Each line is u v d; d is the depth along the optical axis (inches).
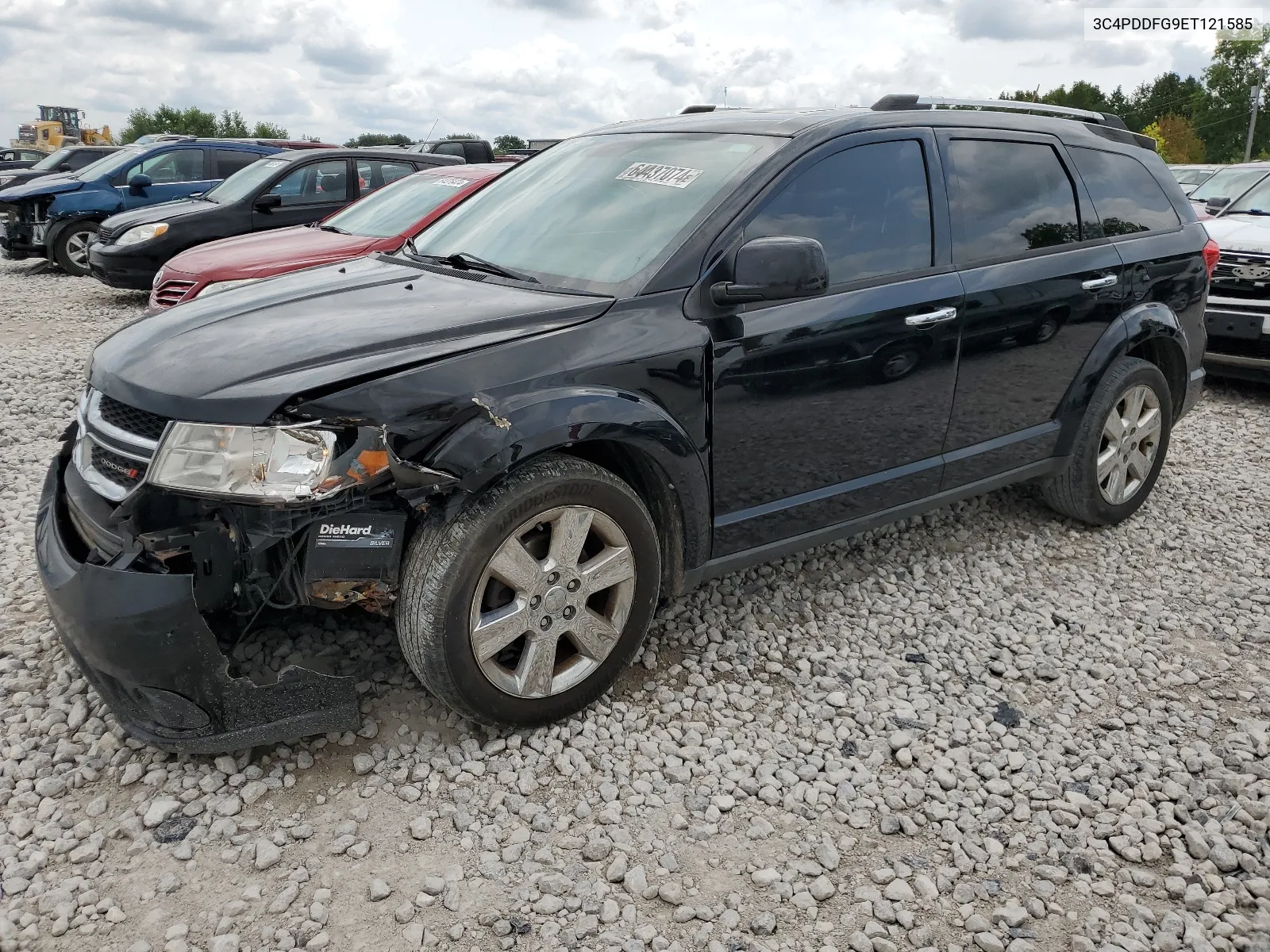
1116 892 96.1
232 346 106.0
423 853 97.7
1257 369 272.1
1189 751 117.3
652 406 114.1
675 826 102.8
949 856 100.4
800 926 90.7
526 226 139.3
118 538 99.9
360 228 297.4
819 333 128.2
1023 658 138.2
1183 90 3762.3
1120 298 167.9
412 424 98.8
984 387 151.1
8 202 502.0
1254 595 159.5
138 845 97.0
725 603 150.3
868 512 143.8
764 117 142.6
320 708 104.8
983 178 151.4
